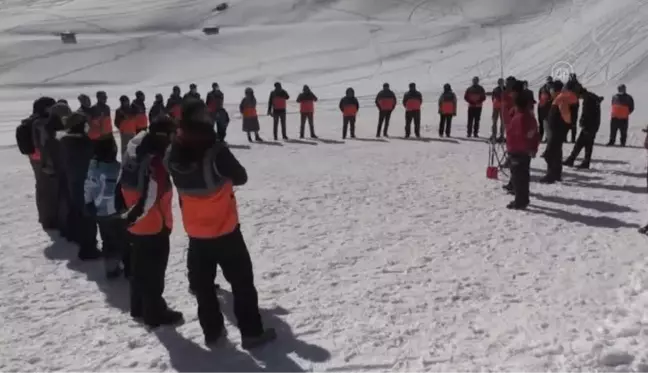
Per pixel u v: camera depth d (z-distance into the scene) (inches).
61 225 340.2
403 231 336.2
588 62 1857.8
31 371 192.4
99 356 201.3
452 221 355.3
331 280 262.1
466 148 667.4
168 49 2598.4
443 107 770.8
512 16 2837.1
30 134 343.9
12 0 3572.8
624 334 192.5
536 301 231.1
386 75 2138.3
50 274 283.6
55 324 227.8
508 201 403.2
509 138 374.6
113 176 254.5
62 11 3297.2
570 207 381.1
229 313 232.8
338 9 3125.0
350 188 457.7
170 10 3179.1
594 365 176.7
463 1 3093.0
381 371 183.9
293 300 240.7
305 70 2274.9
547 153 458.0
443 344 198.7
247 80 2153.1
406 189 449.7
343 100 776.9
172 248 316.5
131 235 215.5
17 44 2608.3
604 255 283.7
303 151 671.1
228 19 3061.0
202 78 2213.3
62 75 2293.3
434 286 251.3
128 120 641.0
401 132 837.2
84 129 296.8
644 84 1593.3
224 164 187.8
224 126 719.7
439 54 2397.9
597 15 2229.3
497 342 196.9
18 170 593.3
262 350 200.1
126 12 3203.7
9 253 314.5
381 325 215.0
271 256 297.9
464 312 224.2
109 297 254.8
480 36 2628.0
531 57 2097.7
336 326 215.6
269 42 2664.9
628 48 1849.2
